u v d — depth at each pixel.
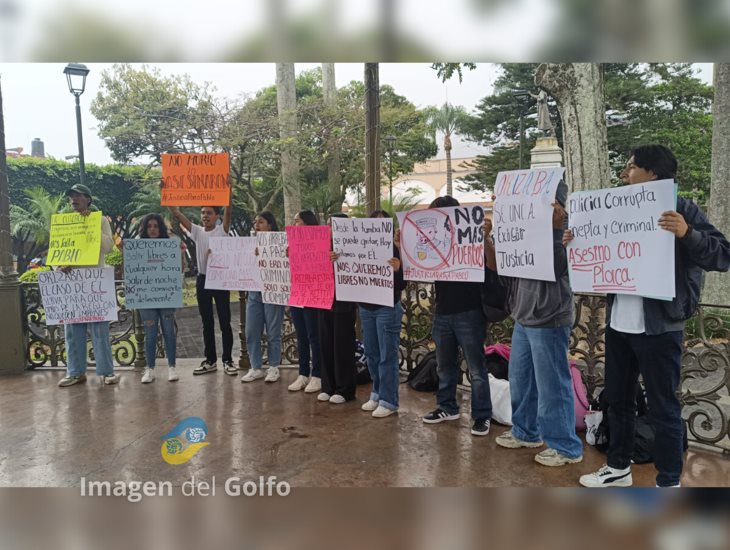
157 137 17.11
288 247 5.05
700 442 3.75
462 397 5.02
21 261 19.83
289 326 6.38
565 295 3.43
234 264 5.61
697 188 19.44
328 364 4.99
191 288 17.67
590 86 9.20
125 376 5.94
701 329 3.76
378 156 6.09
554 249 3.39
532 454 3.73
